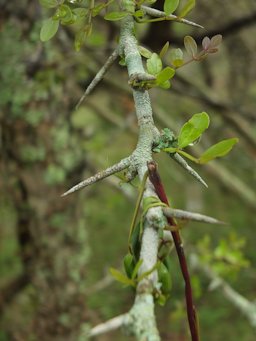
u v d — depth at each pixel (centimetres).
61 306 462
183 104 802
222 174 637
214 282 411
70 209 455
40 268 461
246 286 973
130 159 118
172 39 490
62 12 143
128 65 133
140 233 107
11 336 488
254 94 834
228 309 944
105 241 1192
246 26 506
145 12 139
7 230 994
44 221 453
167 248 124
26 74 423
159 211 106
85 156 461
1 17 416
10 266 933
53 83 428
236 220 1222
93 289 479
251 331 897
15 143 439
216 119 769
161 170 1355
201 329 921
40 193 448
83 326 467
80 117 808
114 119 656
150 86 128
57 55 425
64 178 449
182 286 972
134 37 138
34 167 443
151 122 123
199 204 874
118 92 602
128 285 112
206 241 456
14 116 431
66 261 459
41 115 434
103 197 1246
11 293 485
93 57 509
